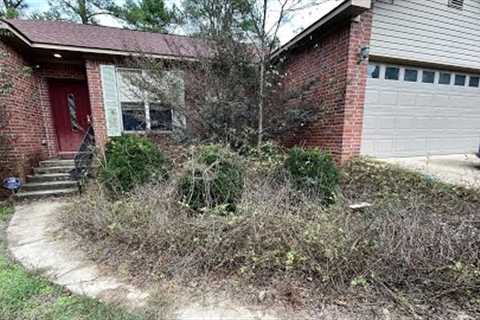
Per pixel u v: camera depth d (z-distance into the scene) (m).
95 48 6.20
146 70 6.00
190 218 3.15
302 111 5.96
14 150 5.46
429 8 5.70
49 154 7.04
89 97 7.08
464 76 6.71
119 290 2.41
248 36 5.66
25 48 5.86
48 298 2.28
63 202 5.23
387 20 5.41
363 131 5.88
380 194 4.13
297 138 6.83
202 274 2.57
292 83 6.72
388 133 6.14
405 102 6.16
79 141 7.52
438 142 6.76
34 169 6.16
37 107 6.60
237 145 5.55
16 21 7.00
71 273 2.70
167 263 2.70
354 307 2.15
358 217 3.09
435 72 6.34
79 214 3.83
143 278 2.58
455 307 2.13
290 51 6.81
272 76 5.93
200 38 6.18
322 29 5.63
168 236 2.88
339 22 5.29
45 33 6.50
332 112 5.70
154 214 3.17
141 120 6.80
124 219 3.32
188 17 6.95
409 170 4.94
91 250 3.13
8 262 2.93
